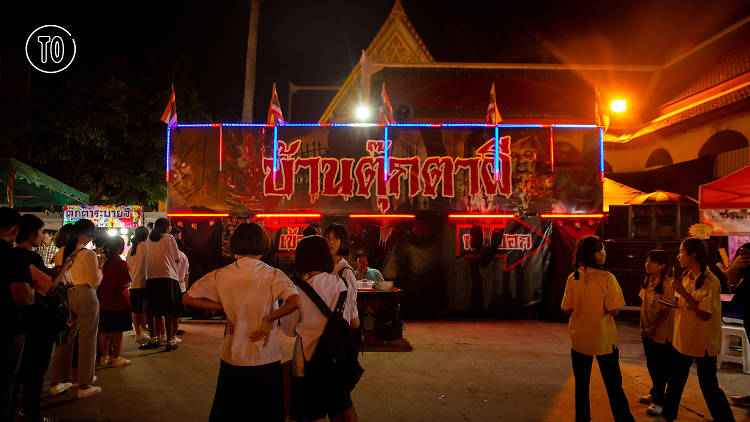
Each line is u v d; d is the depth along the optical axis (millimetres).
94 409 4617
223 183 9867
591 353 3928
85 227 5082
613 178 13422
